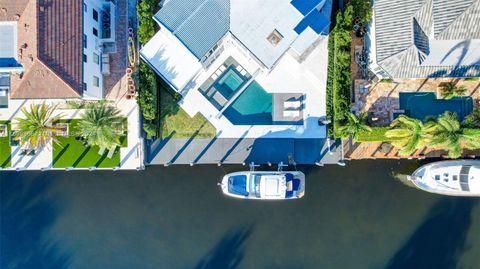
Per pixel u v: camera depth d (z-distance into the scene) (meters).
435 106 49.00
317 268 50.03
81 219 50.16
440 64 44.19
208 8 43.41
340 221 49.91
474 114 46.41
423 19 42.84
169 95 48.59
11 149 48.66
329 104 48.12
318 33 43.12
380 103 48.84
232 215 50.03
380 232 49.91
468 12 41.22
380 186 49.88
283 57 47.16
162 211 50.09
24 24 40.78
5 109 48.53
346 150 49.06
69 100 46.38
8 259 50.22
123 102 48.47
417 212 49.88
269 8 43.28
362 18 46.22
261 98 49.16
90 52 44.78
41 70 40.66
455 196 49.94
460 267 50.03
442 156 48.91
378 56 44.12
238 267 50.16
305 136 48.66
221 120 48.53
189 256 50.16
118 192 50.16
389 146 48.75
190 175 50.00
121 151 48.56
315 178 49.88
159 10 44.56
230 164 49.78
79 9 41.62
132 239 50.16
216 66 48.19
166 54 46.16
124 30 48.84
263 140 48.84
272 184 46.66
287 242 50.09
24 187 50.09
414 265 49.91
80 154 48.66
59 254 50.19
